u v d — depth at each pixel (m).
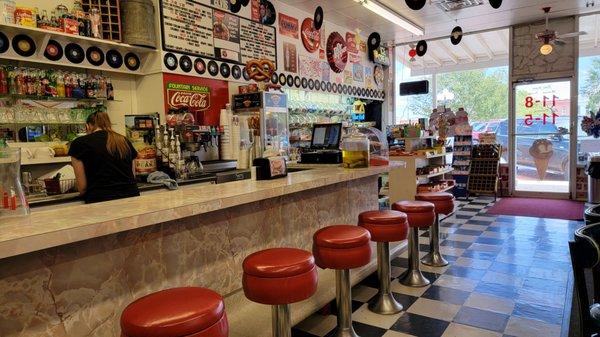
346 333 2.42
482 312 2.83
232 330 2.11
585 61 7.36
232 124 4.75
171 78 4.34
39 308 1.44
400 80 9.69
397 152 6.08
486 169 7.66
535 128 7.75
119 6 3.92
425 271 3.71
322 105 6.99
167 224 1.92
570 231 5.04
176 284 1.97
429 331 2.58
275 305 1.83
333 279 2.89
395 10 6.37
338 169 3.36
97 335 1.62
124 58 4.15
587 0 6.22
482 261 3.96
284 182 2.49
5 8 3.11
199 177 4.09
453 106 9.60
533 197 7.72
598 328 1.56
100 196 2.92
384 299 2.90
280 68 5.90
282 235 2.70
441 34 8.04
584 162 7.27
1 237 1.19
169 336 1.18
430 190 5.96
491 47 8.74
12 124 3.42
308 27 6.48
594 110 7.30
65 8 3.63
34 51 3.41
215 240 2.20
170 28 4.32
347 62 7.46
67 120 3.73
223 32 4.98
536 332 2.53
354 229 2.38
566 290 3.18
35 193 3.13
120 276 1.71
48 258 1.46
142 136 3.87
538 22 7.34
